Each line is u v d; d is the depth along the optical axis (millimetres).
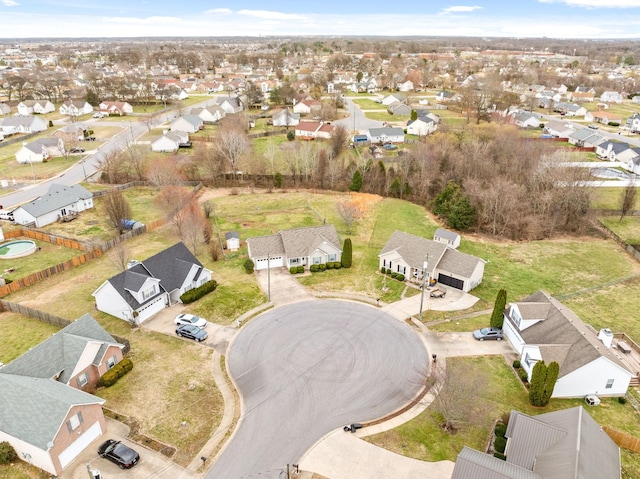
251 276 57750
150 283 48844
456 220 72188
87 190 84500
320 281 56781
